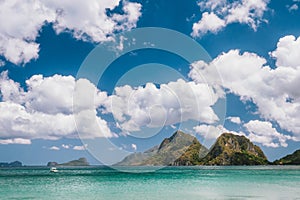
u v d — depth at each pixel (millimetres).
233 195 19531
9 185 28141
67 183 29562
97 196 19734
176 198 18406
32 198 19391
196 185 26281
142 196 19359
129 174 44906
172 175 42125
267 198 18094
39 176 44406
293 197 18547
